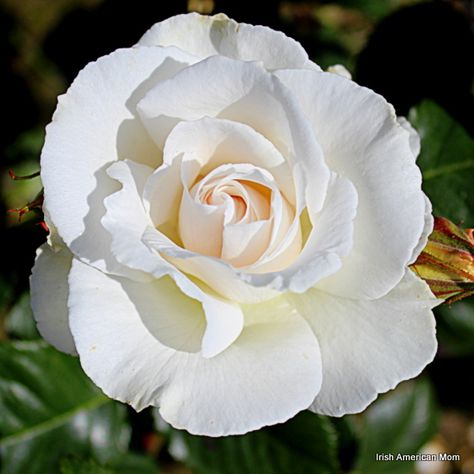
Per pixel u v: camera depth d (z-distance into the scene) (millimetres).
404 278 324
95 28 442
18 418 409
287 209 318
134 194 317
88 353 315
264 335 325
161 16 435
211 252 316
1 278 417
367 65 424
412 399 504
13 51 535
